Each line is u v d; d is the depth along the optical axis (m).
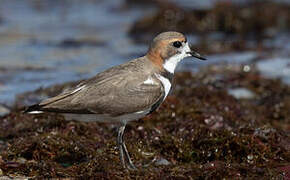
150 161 10.75
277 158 10.68
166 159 10.99
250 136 11.07
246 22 26.33
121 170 9.70
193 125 12.32
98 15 29.80
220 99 15.72
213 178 9.29
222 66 19.86
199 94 15.84
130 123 12.46
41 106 9.98
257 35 26.02
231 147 10.95
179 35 11.13
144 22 26.30
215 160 10.72
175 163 10.77
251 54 22.48
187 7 28.06
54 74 19.19
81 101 10.05
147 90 10.43
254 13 26.59
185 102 14.45
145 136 11.92
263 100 16.73
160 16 26.38
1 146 11.52
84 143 11.17
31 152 10.84
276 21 26.64
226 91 16.14
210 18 26.38
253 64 20.00
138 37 25.73
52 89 16.98
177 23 26.27
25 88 17.31
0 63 20.55
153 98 10.50
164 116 13.02
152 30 26.16
